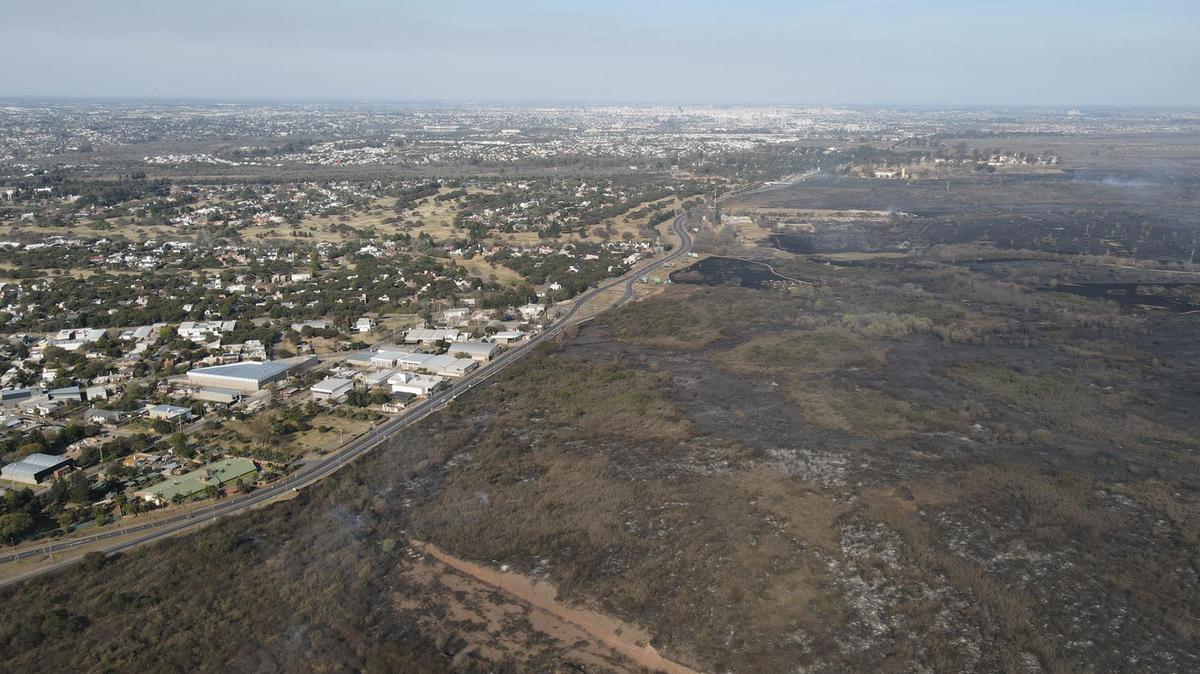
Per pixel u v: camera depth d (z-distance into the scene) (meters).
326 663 62.50
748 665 63.53
